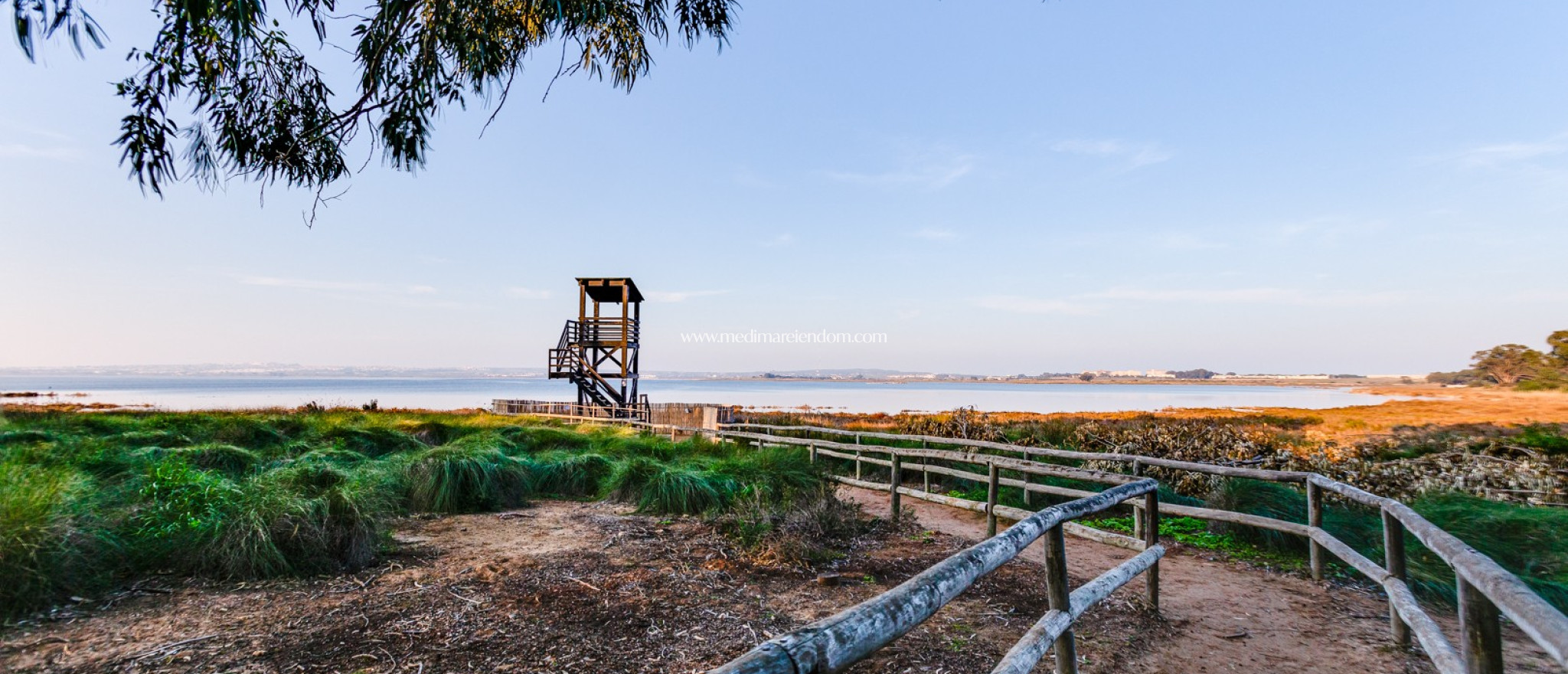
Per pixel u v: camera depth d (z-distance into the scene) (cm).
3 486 410
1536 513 543
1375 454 1061
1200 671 334
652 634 365
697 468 866
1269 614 416
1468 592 194
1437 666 234
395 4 328
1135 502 602
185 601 390
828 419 2805
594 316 2675
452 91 371
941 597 163
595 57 449
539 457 984
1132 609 417
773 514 618
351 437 1051
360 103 360
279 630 353
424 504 712
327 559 461
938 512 776
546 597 420
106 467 664
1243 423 2464
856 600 436
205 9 288
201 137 352
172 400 5350
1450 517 564
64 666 305
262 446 1002
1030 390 17350
